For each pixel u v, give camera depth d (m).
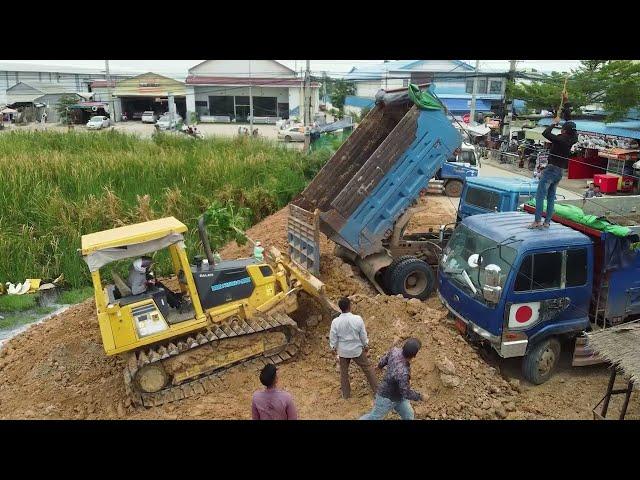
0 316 11.80
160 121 49.22
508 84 32.72
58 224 14.87
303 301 10.05
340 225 10.39
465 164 24.22
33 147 24.27
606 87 27.52
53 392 8.12
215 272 8.51
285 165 22.66
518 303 7.82
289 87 55.09
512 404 7.43
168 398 7.81
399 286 10.69
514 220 8.98
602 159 27.92
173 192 17.06
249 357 8.41
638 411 7.56
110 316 7.59
